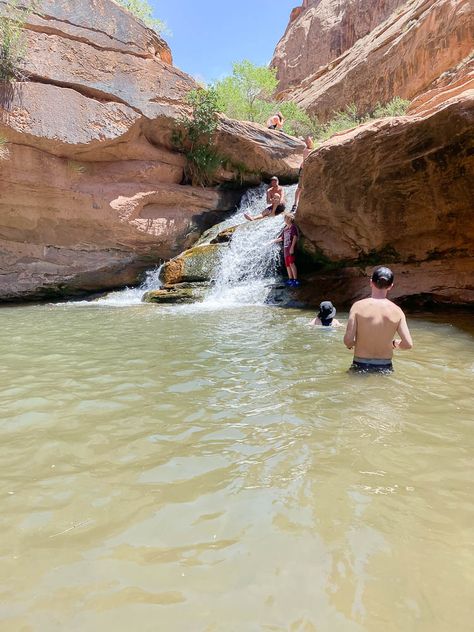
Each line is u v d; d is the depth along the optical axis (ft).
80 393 10.84
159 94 36.52
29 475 6.88
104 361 14.03
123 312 26.50
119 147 35.14
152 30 36.68
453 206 23.40
